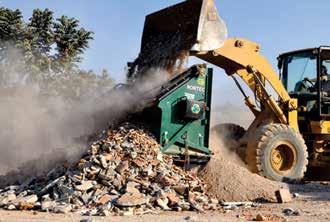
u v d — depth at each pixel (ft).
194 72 50.16
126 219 33.14
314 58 66.03
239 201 44.75
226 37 53.67
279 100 62.90
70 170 42.55
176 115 49.08
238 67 60.39
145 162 43.14
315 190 54.29
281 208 40.45
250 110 63.82
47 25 141.18
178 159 48.78
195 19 52.34
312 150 66.13
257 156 57.62
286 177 58.34
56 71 137.08
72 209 36.81
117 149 44.11
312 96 66.08
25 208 37.52
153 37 58.65
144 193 39.88
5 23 135.64
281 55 69.77
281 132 58.54
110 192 39.40
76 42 143.02
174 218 34.06
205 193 44.75
